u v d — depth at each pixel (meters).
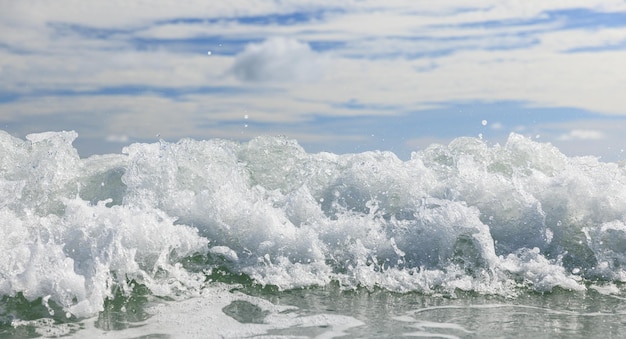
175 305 3.78
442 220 4.81
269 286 4.20
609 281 4.55
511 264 4.61
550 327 3.48
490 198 5.36
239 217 4.93
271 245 4.70
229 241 4.82
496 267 4.54
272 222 4.85
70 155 6.15
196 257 4.58
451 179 5.68
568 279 4.37
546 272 4.48
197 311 3.68
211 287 4.15
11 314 3.54
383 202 5.55
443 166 6.42
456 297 4.07
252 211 4.95
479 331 3.38
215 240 4.83
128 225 4.41
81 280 3.80
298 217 5.16
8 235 4.56
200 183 5.82
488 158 6.52
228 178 5.91
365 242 4.78
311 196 5.36
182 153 6.06
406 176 5.70
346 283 4.30
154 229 4.46
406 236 4.84
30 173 5.86
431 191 5.59
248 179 6.28
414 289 4.21
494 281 4.36
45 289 3.77
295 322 3.50
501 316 3.67
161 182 5.63
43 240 4.22
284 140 6.82
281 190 6.18
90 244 4.14
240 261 4.59
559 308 3.86
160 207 5.16
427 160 6.69
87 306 3.61
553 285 4.32
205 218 4.97
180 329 3.37
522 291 4.22
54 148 6.11
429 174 5.72
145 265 4.31
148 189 5.55
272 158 6.55
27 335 3.28
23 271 3.90
